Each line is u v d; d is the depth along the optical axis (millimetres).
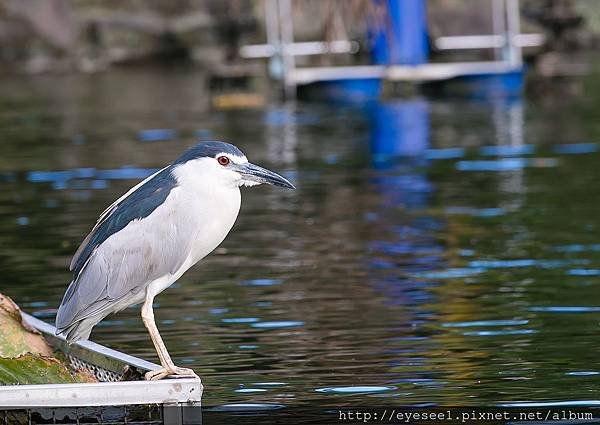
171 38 45000
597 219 15070
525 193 17203
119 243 7637
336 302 11258
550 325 10289
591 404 8234
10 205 17031
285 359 9484
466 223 15086
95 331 10492
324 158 21500
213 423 7973
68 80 40438
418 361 9344
